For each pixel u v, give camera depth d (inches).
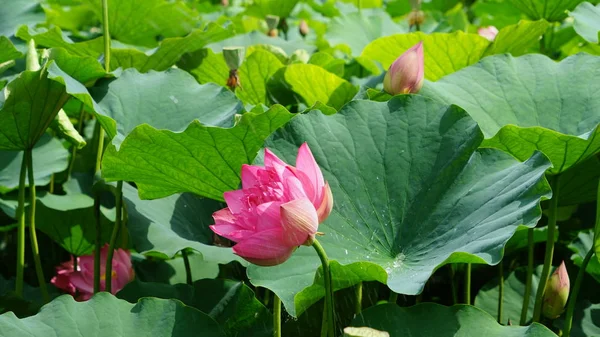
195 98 64.6
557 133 49.5
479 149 48.0
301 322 62.1
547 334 40.5
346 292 63.5
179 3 92.8
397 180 49.0
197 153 53.4
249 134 52.4
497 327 41.8
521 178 44.3
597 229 46.3
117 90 64.6
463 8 141.8
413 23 101.7
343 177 48.9
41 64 62.0
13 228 77.7
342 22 108.5
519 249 68.1
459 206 46.1
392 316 42.4
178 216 65.1
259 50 79.0
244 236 38.4
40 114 58.9
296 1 114.9
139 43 99.0
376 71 94.3
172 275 68.2
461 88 62.0
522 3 89.7
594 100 59.8
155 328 44.4
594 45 76.8
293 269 45.4
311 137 49.7
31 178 61.7
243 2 159.0
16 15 83.7
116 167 55.4
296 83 79.4
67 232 72.9
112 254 60.4
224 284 54.1
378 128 50.7
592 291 64.3
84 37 96.9
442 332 41.6
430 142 49.6
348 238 46.7
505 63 63.6
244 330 51.6
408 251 45.9
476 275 68.7
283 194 38.3
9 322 42.6
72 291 68.1
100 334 43.4
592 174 57.9
